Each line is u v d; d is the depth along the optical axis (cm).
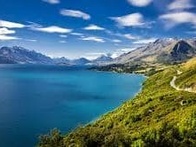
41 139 7650
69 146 7131
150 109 12850
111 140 6994
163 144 7162
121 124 12544
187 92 15212
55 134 7644
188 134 7762
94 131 7412
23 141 12700
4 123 15950
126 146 7000
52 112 19312
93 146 7000
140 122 11800
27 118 17338
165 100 13562
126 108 14550
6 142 12544
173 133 7756
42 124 15838
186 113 10044
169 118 10656
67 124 15925
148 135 7556
